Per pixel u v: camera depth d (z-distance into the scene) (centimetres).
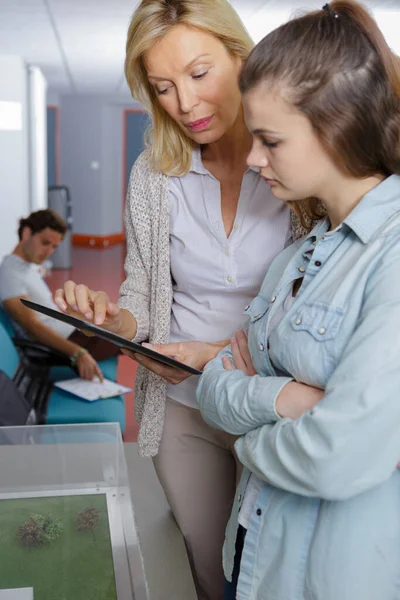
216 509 179
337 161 100
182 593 179
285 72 96
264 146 103
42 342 340
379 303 93
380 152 100
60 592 118
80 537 132
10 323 353
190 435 173
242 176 153
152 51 136
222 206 158
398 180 104
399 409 90
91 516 137
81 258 1136
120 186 1370
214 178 155
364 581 102
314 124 97
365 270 98
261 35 656
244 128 148
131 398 440
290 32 98
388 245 97
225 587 137
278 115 98
